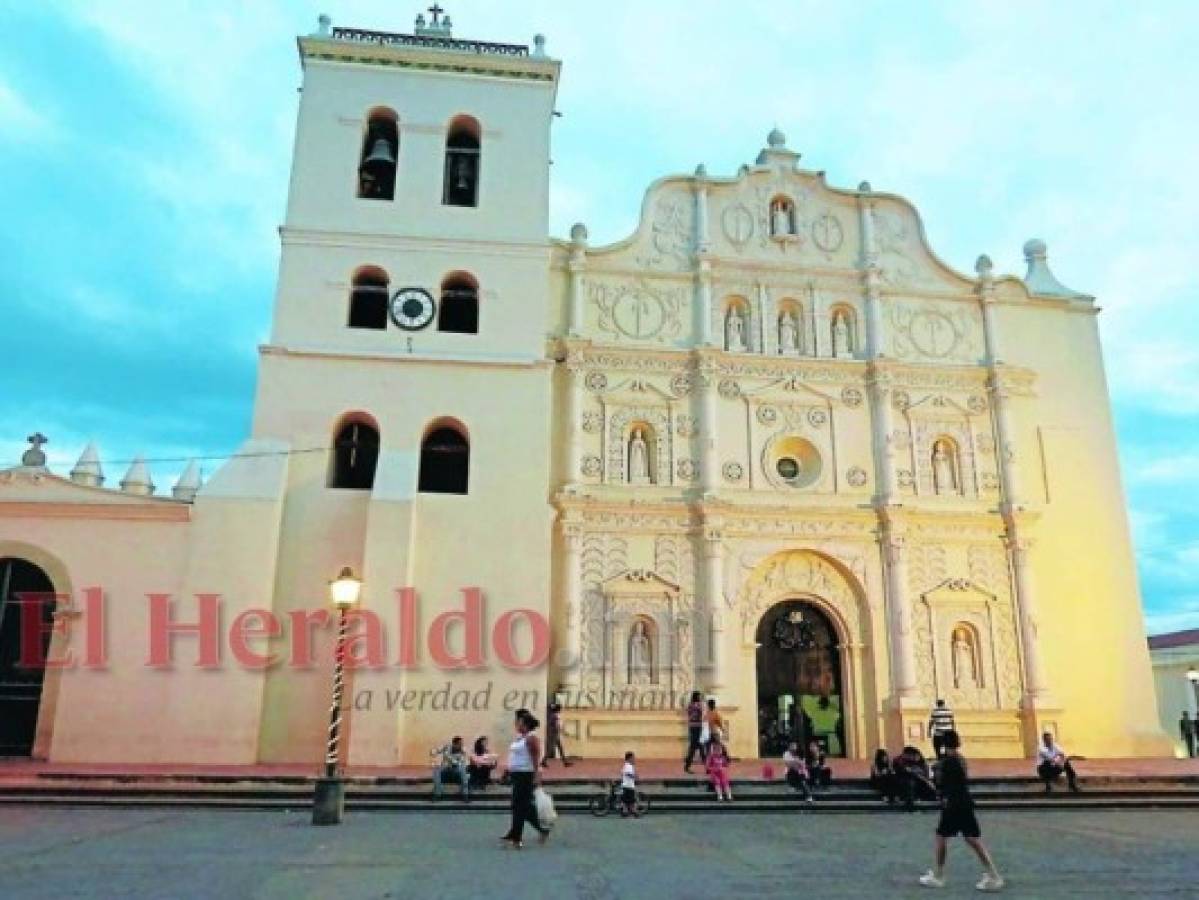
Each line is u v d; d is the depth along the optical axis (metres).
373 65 26.77
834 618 26.08
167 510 21.16
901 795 17.39
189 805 16.02
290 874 9.91
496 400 23.88
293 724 20.84
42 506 20.91
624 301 27.59
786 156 29.77
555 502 25.06
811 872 10.54
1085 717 26.20
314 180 25.38
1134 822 15.62
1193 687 37.44
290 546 22.00
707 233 28.56
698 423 26.62
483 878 9.85
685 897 8.99
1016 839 13.52
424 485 24.02
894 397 27.89
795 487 26.73
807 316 28.38
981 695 25.70
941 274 29.59
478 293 25.17
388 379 23.73
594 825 14.80
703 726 21.11
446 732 20.91
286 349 23.53
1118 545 27.81
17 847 11.52
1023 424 28.48
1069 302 29.95
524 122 26.97
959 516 26.92
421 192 25.84
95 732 19.86
